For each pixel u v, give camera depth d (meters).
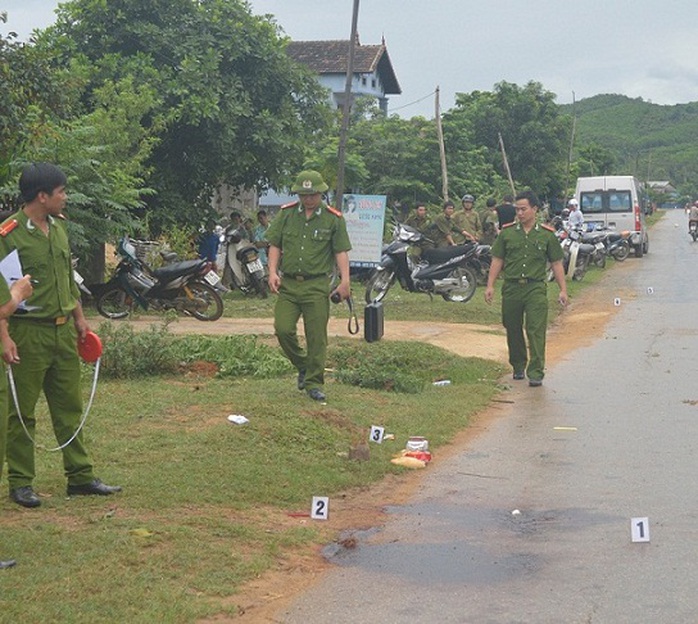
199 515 6.55
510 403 11.14
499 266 12.35
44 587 5.17
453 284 20.52
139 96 20.30
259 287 21.02
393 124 38.12
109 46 22.42
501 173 51.75
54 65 21.78
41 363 6.49
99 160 18.50
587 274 29.95
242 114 22.47
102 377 10.70
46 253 6.43
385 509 7.20
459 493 7.63
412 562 6.07
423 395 11.07
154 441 8.15
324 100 25.11
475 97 54.00
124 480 7.11
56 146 16.69
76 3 22.45
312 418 9.05
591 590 5.60
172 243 22.69
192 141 22.91
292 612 5.26
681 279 27.98
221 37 23.14
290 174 24.33
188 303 16.91
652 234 61.62
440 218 22.64
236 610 5.18
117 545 5.79
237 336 12.70
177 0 22.97
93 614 4.90
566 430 9.77
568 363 13.84
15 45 15.87
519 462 8.56
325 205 9.87
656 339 16.12
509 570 5.94
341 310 18.64
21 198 6.46
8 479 6.61
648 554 6.20
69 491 6.82
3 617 4.79
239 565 5.73
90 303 18.36
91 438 8.13
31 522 6.21
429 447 9.00
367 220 19.20
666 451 8.89
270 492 7.21
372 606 5.36
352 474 7.88
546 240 12.15
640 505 7.27
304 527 6.57
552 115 53.06
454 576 5.83
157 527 6.18
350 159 33.34
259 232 25.08
